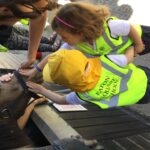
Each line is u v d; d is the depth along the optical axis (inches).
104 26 54.6
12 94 59.6
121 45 57.0
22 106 60.9
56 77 49.9
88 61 52.2
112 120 76.1
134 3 120.5
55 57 49.3
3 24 41.7
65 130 64.0
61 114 73.9
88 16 52.0
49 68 50.6
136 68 61.4
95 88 53.7
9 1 36.7
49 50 120.3
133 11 119.3
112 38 55.1
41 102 73.9
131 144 65.5
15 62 106.0
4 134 54.4
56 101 62.4
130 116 80.4
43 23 65.8
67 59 48.5
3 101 58.3
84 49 55.1
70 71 48.6
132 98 58.1
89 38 53.3
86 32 52.1
